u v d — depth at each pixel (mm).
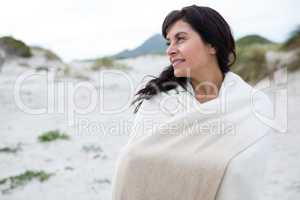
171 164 1708
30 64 8500
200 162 1678
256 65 7273
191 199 1681
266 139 1793
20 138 5570
